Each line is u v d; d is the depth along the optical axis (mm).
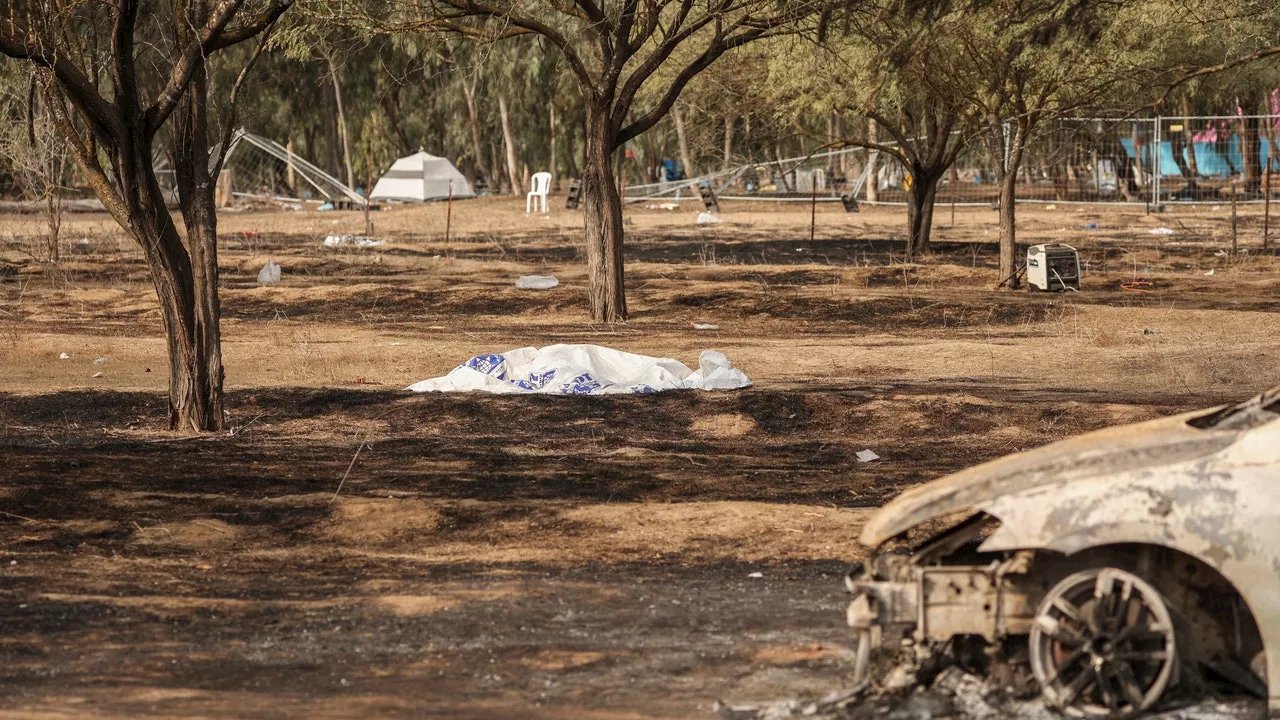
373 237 65188
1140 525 7402
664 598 11312
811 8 31250
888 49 29578
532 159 144000
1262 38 31375
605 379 24297
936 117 51344
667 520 14266
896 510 8016
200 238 20469
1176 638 7582
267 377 26375
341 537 13867
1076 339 30375
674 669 9266
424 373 26938
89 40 19516
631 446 19891
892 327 34031
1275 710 7285
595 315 35750
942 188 108562
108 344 30266
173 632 10430
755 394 22625
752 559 12773
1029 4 24188
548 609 10992
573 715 8141
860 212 84000
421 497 15648
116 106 19156
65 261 49719
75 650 9906
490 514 14633
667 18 39594
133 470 17141
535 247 59688
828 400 22078
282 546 13547
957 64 39094
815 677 8969
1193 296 38844
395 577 12227
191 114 20031
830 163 102938
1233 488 7414
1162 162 112688
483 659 9617
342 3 31453
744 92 49562
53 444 19344
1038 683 7691
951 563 8328
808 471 17859
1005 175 42125
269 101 112688
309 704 8477
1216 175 109312
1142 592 7523
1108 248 54438
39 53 18016
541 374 24234
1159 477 7535
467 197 111750
